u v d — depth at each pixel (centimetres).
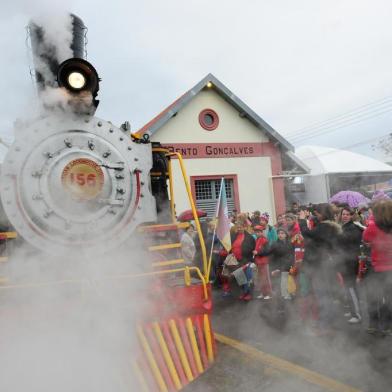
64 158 319
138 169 348
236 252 639
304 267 474
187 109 1114
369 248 439
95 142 335
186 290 309
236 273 621
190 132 1111
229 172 1138
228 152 1141
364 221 580
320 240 457
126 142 354
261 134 1182
